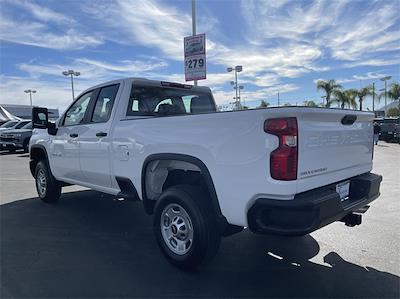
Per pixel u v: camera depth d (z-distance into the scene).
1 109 33.59
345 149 3.76
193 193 3.71
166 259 4.02
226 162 3.34
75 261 4.08
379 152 17.78
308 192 3.23
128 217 5.84
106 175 4.89
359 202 3.75
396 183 8.86
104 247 4.52
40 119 6.00
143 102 5.01
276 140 3.02
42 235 4.95
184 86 5.62
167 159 3.90
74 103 5.79
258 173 3.12
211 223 3.62
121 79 4.94
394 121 28.52
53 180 6.49
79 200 6.99
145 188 4.26
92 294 3.35
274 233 3.09
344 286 3.50
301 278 3.67
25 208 6.39
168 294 3.36
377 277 3.68
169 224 3.95
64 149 5.84
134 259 4.15
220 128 3.38
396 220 5.62
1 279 3.63
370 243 4.61
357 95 43.06
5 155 18.05
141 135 4.23
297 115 3.05
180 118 3.76
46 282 3.58
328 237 4.84
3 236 4.91
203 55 10.09
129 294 3.36
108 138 4.77
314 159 3.25
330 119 3.47
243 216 3.27
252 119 3.14
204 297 3.31
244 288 3.47
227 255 4.27
